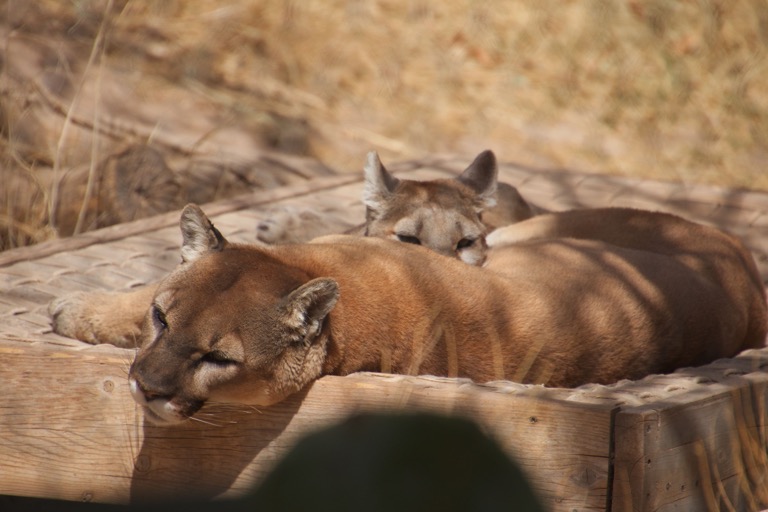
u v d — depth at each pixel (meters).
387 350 8.00
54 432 8.05
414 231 11.71
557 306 8.87
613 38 24.72
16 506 8.77
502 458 3.82
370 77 24.36
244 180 17.14
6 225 14.41
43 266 11.40
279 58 24.33
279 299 7.39
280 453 7.49
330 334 7.65
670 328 9.30
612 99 23.28
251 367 7.24
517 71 24.62
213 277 7.50
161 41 23.27
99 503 8.00
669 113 22.48
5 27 19.23
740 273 10.80
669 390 7.41
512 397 6.90
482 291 8.65
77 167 15.89
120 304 9.38
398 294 8.20
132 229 12.92
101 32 16.50
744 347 10.78
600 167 20.80
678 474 6.88
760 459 7.68
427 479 3.74
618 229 11.59
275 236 12.73
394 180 12.24
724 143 21.28
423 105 23.45
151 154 15.88
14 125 16.78
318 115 22.42
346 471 3.72
